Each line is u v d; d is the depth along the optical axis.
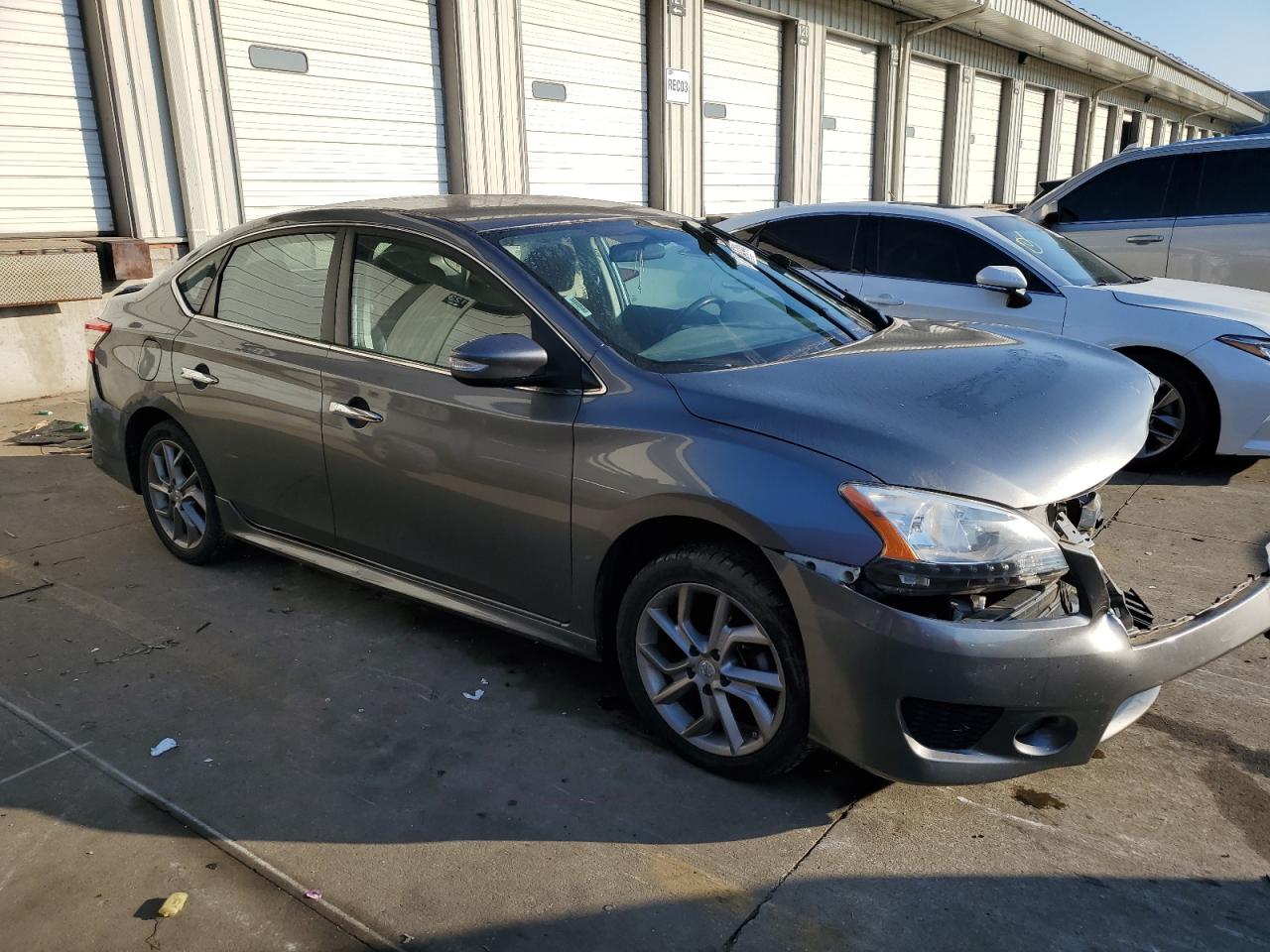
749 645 2.69
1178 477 5.70
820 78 14.48
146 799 2.71
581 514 2.88
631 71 11.60
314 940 2.21
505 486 3.04
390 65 9.16
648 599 2.83
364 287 3.51
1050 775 2.81
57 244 7.02
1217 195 7.73
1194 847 2.50
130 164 7.43
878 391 2.79
